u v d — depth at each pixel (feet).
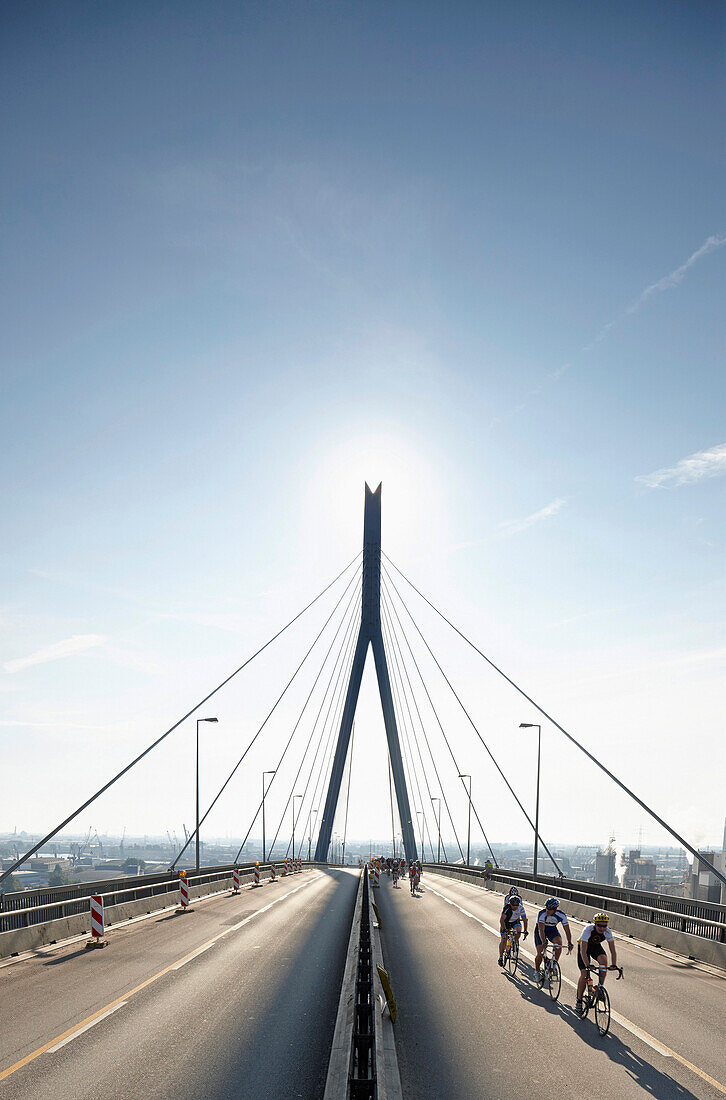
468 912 103.55
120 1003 45.88
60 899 76.38
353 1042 28.48
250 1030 40.42
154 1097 30.58
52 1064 34.47
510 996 48.49
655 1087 31.78
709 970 59.16
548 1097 30.53
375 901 120.37
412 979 53.78
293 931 79.41
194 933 76.64
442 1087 31.58
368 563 331.16
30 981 51.96
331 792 304.91
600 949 42.96
